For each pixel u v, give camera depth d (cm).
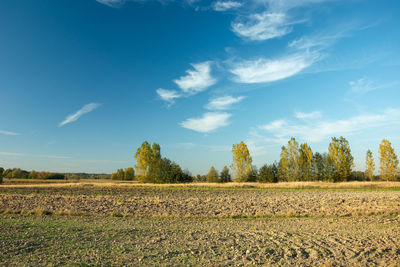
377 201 2580
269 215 1878
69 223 1526
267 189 4388
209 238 1166
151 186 5138
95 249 970
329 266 818
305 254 942
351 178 6344
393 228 1398
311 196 3164
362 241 1113
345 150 6241
